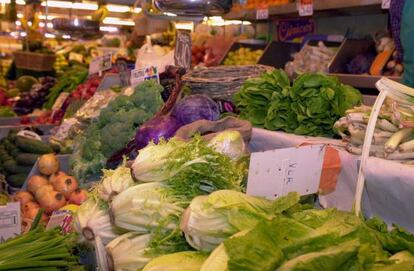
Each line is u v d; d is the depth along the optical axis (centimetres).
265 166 140
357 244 106
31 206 262
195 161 144
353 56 434
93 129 283
